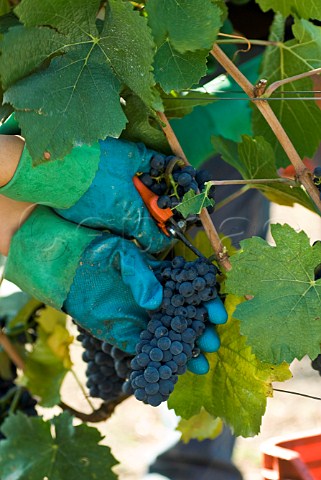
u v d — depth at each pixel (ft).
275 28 4.47
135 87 3.60
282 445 4.71
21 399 5.18
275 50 4.39
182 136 5.25
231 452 8.07
